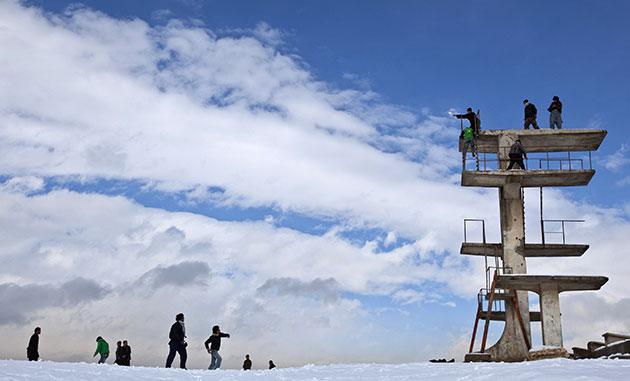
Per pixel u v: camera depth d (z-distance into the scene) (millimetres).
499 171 27984
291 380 15438
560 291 27484
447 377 14398
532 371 13734
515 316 27750
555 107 30328
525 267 28234
